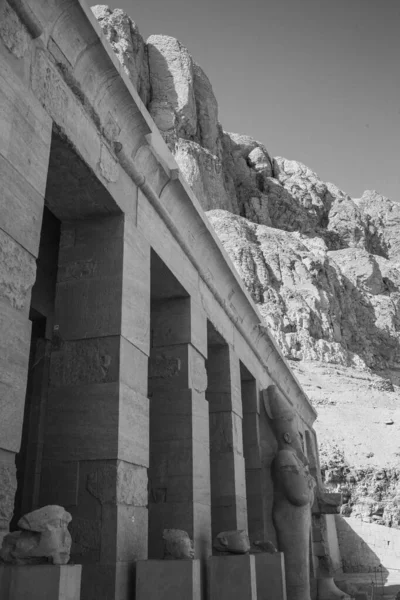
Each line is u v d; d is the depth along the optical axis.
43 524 4.18
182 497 7.67
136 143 7.28
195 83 66.00
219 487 9.66
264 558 7.41
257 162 71.19
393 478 26.31
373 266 59.00
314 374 38.56
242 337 11.83
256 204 65.31
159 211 7.98
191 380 8.41
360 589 15.65
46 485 5.86
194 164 56.91
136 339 6.67
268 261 49.09
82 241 6.90
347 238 68.56
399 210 80.94
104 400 6.03
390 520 25.19
